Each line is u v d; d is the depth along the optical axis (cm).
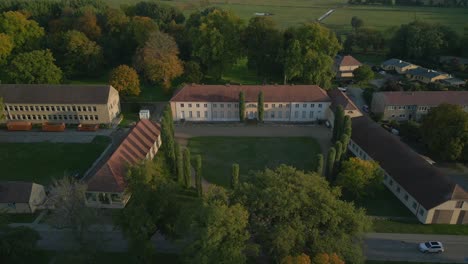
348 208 5281
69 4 18962
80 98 10238
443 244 6225
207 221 4581
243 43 13962
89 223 5675
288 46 12850
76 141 9506
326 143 9538
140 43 14625
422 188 6869
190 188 7562
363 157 8638
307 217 5034
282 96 10606
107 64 14962
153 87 13062
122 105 11681
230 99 10531
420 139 9462
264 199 5047
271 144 9494
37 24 14850
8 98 10238
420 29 16412
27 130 10069
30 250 5581
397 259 5912
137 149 7975
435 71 14038
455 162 8631
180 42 15262
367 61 16875
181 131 10206
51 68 11644
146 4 18925
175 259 5856
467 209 6506
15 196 6756
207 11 17588
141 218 5162
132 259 5838
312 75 12219
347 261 4878
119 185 6825
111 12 16050
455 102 10588
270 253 4944
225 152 9106
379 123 10519
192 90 10731
